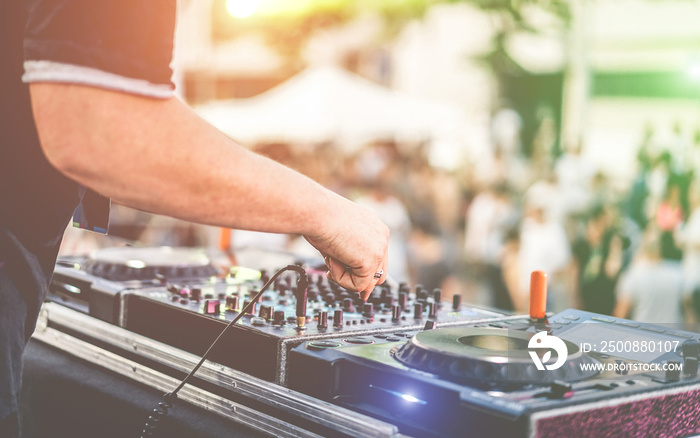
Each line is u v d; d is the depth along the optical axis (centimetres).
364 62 837
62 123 62
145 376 105
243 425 89
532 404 65
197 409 96
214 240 580
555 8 731
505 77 762
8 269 73
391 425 72
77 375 112
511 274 600
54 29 61
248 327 93
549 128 726
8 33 69
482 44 771
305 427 81
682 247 539
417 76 810
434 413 72
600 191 586
